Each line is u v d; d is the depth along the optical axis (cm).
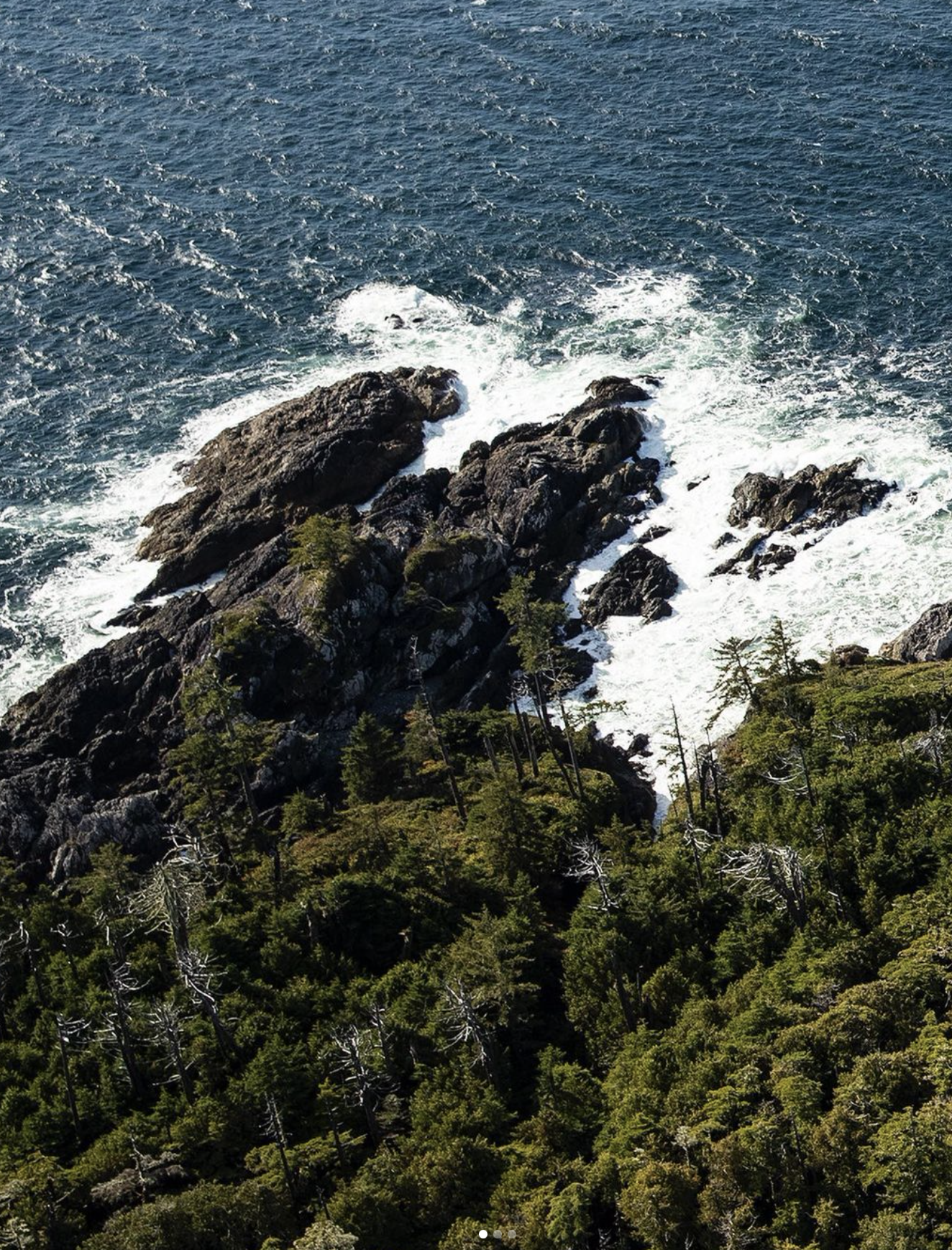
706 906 12150
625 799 14300
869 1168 9144
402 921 12244
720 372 19488
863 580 16388
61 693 15738
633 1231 9294
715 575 16800
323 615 15750
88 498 18838
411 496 17862
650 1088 10212
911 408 18462
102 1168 10194
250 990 11644
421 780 14712
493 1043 10800
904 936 11188
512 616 14575
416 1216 9606
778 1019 10531
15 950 12331
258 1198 9506
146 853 14025
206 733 13512
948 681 14212
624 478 17888
